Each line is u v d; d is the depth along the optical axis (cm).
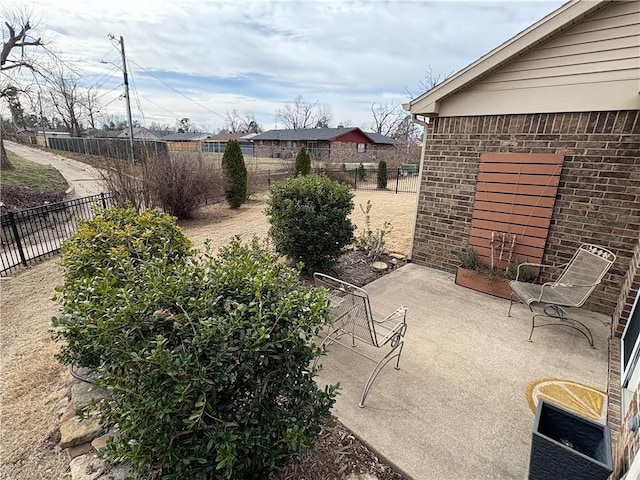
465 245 512
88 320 162
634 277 334
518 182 444
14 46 1413
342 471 204
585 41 371
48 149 2773
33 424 233
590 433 189
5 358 305
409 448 221
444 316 402
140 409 144
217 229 810
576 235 414
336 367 305
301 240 475
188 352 148
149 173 839
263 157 2961
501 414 252
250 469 171
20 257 576
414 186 1717
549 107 407
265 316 154
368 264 568
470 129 477
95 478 190
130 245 292
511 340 351
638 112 357
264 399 171
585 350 334
